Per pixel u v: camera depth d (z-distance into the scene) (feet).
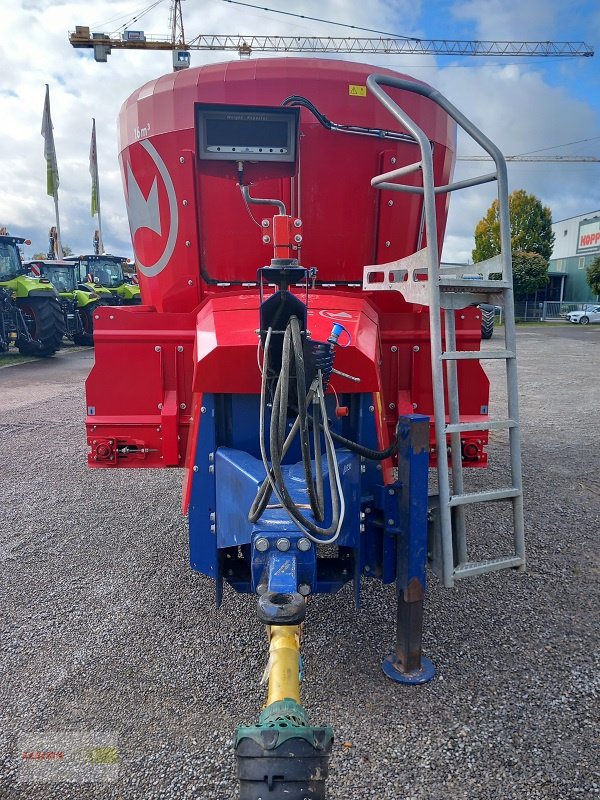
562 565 11.82
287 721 4.97
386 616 9.96
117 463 10.75
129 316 10.50
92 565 11.89
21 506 15.21
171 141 10.56
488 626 9.66
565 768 6.77
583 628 9.61
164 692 8.11
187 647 9.14
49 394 31.09
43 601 10.48
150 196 11.17
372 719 7.54
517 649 9.02
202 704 7.88
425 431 7.65
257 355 7.76
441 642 9.20
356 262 11.05
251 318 9.02
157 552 12.48
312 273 8.60
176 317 10.56
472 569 8.18
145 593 10.78
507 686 8.16
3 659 8.81
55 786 6.60
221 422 8.60
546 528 13.67
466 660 8.75
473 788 6.52
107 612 10.13
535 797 6.40
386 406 10.86
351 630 9.55
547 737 7.23
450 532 7.97
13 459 19.43
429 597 10.56
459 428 7.97
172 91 10.41
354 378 8.04
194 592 10.82
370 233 10.95
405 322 10.66
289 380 7.36
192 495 8.63
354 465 8.04
